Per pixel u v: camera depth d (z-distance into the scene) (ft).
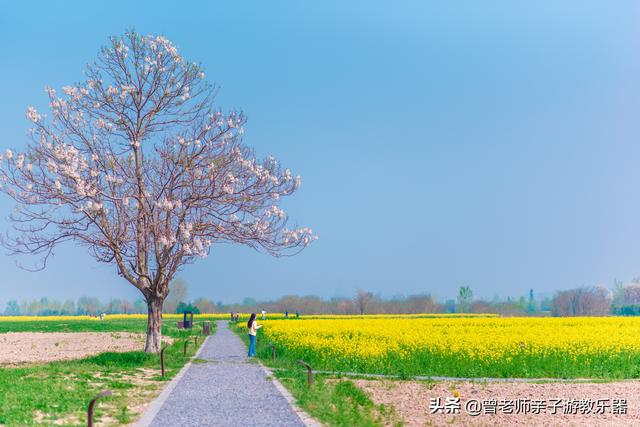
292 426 45.83
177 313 424.46
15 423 46.26
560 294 416.05
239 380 72.90
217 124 100.53
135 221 99.50
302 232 101.35
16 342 149.89
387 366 80.23
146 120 99.86
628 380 72.54
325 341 107.45
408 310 422.00
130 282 101.04
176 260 100.01
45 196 91.40
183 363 93.20
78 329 214.90
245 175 99.96
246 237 99.60
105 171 98.27
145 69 98.63
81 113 97.60
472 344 91.04
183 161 98.48
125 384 67.51
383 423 50.08
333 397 57.93
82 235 95.04
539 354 80.74
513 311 445.37
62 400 55.93
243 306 479.00
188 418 48.96
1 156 89.71
